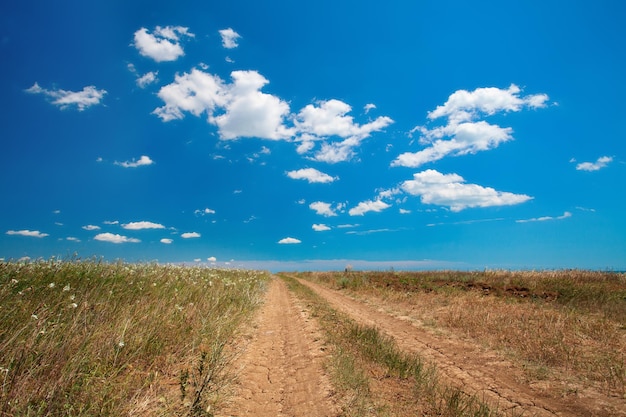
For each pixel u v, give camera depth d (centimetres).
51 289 714
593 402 543
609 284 1622
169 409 446
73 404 404
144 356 611
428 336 978
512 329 979
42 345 474
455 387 591
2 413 368
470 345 873
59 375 440
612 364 697
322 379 614
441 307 1414
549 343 834
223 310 1046
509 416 488
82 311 646
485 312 1215
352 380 582
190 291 1105
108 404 427
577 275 1834
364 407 488
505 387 602
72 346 513
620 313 1127
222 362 612
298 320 1198
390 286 2236
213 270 2009
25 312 559
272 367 696
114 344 568
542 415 498
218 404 491
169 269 1424
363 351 754
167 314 787
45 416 379
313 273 4631
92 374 463
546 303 1382
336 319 1177
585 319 1069
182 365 619
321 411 489
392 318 1266
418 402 513
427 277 2453
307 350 811
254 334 962
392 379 608
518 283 1831
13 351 443
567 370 682
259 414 484
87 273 875
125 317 651
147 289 962
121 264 1104
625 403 540
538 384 616
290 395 553
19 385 404
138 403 440
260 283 2209
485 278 2120
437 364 724
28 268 819
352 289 2311
